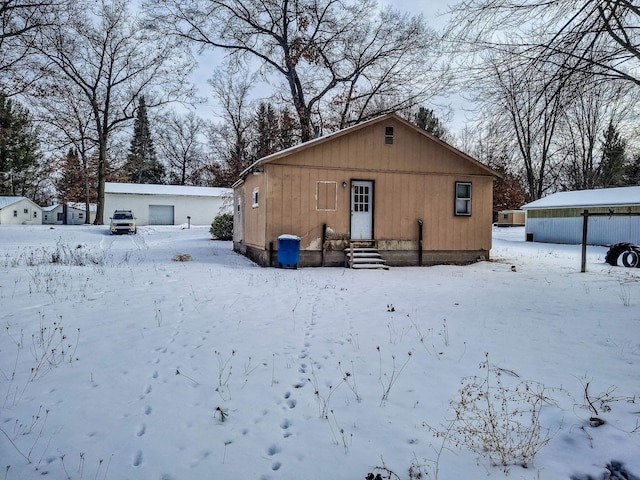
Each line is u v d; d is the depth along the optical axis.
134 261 14.53
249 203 16.64
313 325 6.57
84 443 3.48
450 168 15.32
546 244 23.98
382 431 3.62
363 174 14.47
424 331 6.21
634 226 20.92
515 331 6.14
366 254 14.11
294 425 3.76
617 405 3.87
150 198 39.97
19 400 4.14
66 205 49.53
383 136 14.63
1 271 10.41
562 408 3.87
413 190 14.98
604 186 24.39
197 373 4.78
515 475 3.02
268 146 31.58
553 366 4.82
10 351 5.26
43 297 7.74
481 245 15.70
